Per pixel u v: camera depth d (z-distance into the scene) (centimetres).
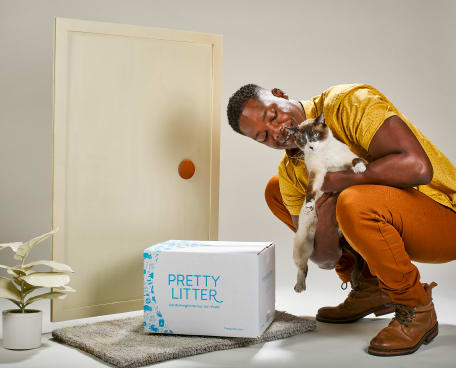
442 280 360
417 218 217
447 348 221
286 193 262
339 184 229
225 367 199
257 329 219
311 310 288
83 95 257
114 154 265
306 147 232
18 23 384
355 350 219
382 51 436
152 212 276
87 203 260
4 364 202
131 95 268
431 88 431
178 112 279
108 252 266
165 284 225
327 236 248
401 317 217
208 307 222
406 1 436
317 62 435
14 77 384
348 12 436
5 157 382
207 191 289
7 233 381
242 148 428
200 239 288
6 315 220
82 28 256
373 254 211
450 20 426
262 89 243
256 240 426
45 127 389
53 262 227
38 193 387
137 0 406
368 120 223
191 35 280
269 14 430
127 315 274
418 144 219
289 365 202
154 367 199
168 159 278
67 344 225
